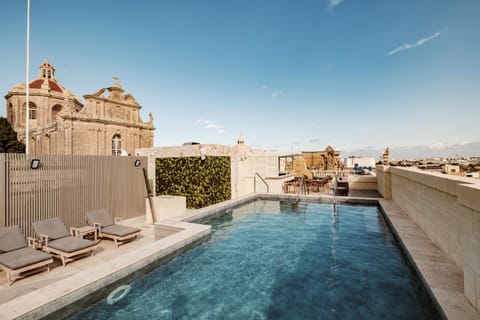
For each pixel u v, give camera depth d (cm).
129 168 880
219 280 475
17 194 571
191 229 646
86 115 2417
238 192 1350
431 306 345
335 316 357
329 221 898
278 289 440
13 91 3375
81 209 715
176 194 1089
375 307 379
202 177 1023
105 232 608
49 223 547
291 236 738
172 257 532
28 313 296
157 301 402
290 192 1523
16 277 424
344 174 2361
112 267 417
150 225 797
